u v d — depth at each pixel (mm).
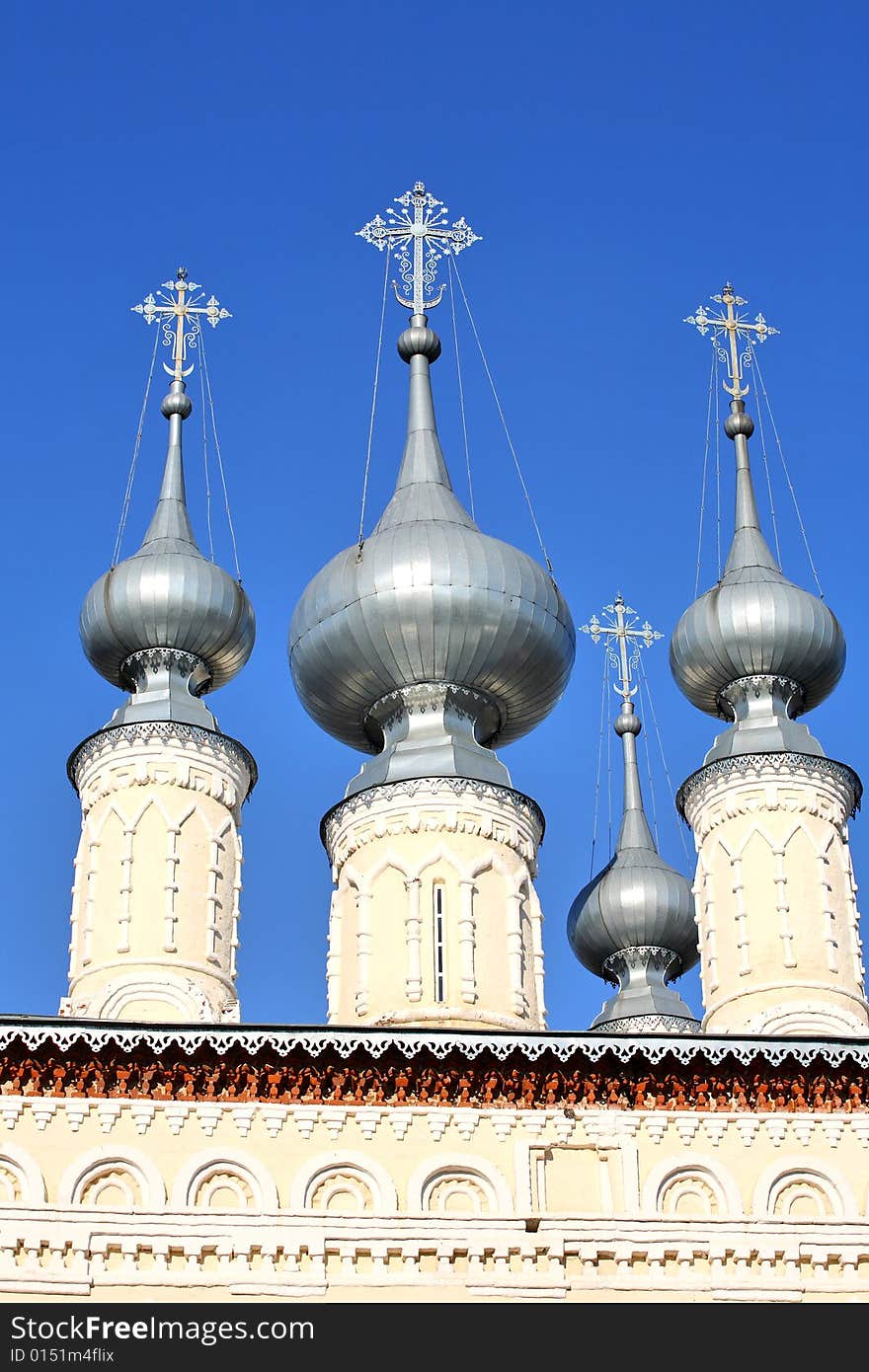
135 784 55969
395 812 54219
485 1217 45062
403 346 62500
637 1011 65625
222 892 55531
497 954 53000
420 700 56938
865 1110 47094
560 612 58094
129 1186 44875
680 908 66812
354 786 55594
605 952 67125
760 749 57500
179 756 56344
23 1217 44000
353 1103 46062
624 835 69000
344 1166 45562
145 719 56938
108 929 54344
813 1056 46719
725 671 59625
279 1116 45719
